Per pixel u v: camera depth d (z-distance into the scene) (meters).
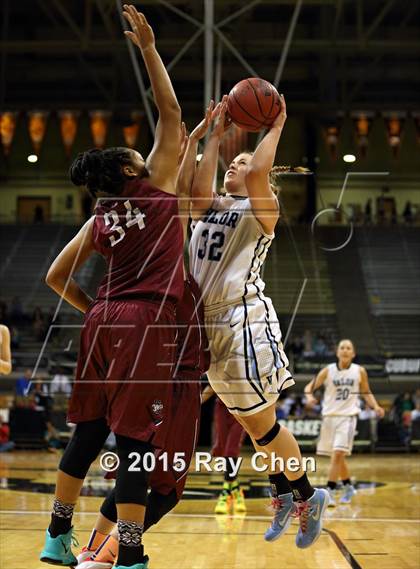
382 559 4.30
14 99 27.64
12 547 4.45
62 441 11.66
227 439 6.46
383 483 9.26
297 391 11.50
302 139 26.91
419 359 12.77
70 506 2.95
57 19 26.11
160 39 24.00
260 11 25.39
